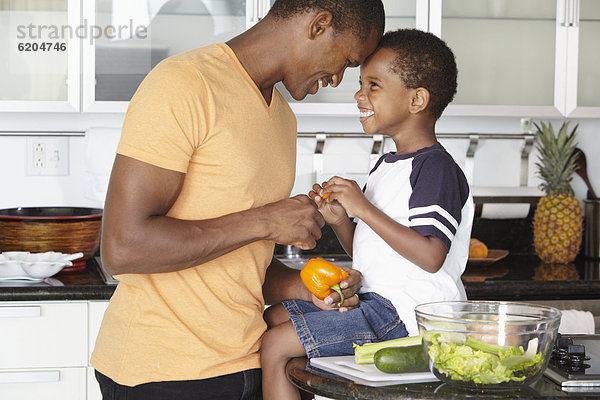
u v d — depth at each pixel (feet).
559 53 9.14
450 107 8.97
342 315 4.69
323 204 5.30
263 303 4.81
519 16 9.07
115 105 8.43
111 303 4.58
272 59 4.50
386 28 8.81
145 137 3.99
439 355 3.74
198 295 4.37
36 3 8.29
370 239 5.16
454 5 8.96
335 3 4.40
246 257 4.54
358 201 4.94
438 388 3.77
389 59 5.26
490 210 9.66
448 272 5.11
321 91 8.80
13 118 9.31
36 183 9.43
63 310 7.41
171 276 4.33
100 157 8.91
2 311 7.25
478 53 9.05
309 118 9.84
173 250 4.06
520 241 10.24
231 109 4.26
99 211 9.13
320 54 4.50
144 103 4.04
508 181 10.28
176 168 4.05
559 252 9.37
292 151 4.80
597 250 9.80
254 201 4.45
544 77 9.17
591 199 10.13
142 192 3.98
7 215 8.61
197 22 8.51
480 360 3.66
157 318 4.32
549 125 9.37
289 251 9.64
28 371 7.39
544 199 9.49
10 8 8.26
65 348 7.45
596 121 10.32
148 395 4.33
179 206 4.29
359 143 9.84
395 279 4.98
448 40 8.98
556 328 3.83
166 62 4.25
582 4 9.19
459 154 10.02
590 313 7.97
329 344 4.50
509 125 10.26
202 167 4.25
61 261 7.66
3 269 7.55
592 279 8.30
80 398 7.48
